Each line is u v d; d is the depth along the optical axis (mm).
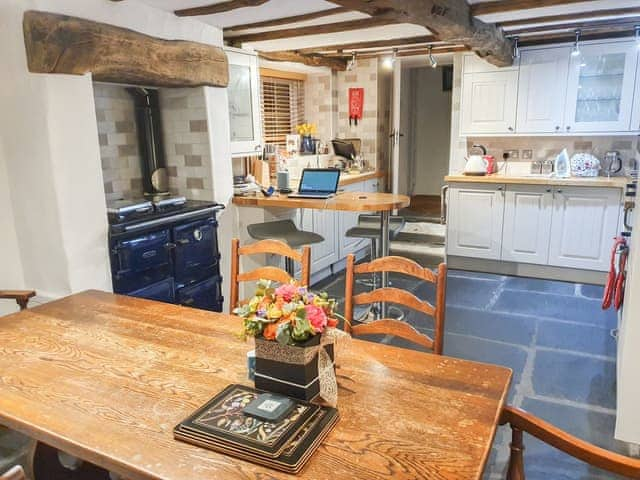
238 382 1430
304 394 1281
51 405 1324
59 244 2611
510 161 5066
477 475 1026
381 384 1407
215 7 3014
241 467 1059
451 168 5359
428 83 7836
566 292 4301
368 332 1873
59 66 2463
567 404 2578
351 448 1114
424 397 1334
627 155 4605
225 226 3738
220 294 3689
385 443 1132
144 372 1498
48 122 2471
